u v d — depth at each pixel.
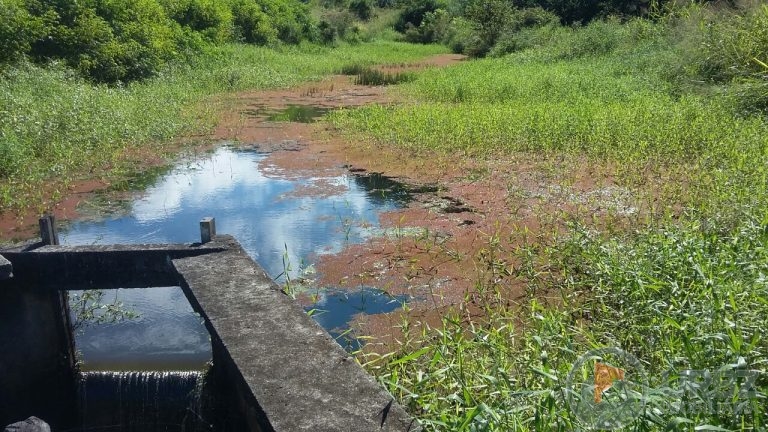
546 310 3.86
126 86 13.82
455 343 3.34
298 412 2.18
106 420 3.98
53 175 7.98
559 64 16.34
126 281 3.79
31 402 4.02
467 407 2.70
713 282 3.47
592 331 3.63
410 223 6.25
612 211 5.94
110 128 9.54
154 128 10.23
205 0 19.89
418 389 3.03
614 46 17.02
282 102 14.36
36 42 12.66
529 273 4.69
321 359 2.52
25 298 3.87
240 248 3.77
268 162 8.89
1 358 3.90
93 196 7.41
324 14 31.83
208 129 10.91
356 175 8.08
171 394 3.87
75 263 3.80
